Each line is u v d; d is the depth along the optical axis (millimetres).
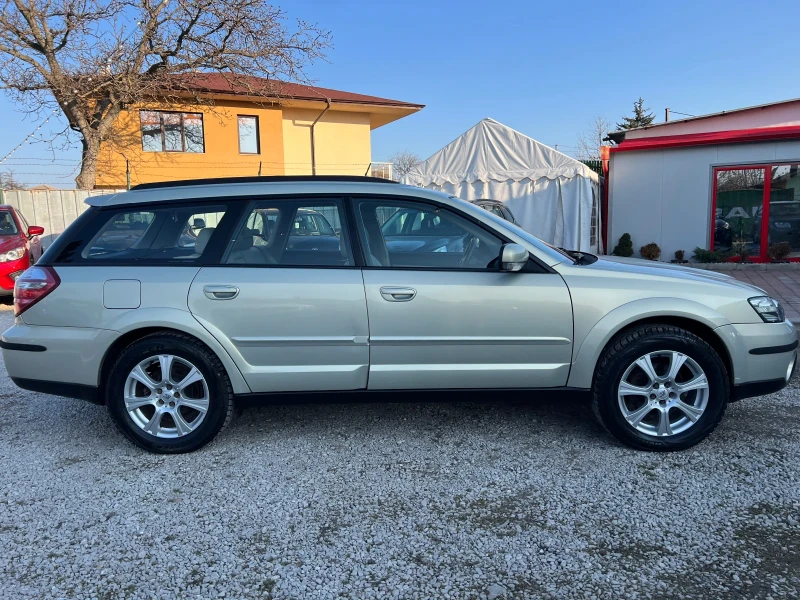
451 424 4176
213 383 3643
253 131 23844
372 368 3617
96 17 16844
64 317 3643
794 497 3066
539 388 3666
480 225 3701
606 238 14539
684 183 13508
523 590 2402
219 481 3387
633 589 2389
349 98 25609
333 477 3412
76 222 3824
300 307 3559
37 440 4047
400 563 2596
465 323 3555
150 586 2467
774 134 12430
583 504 3051
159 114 22031
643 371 3584
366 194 3748
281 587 2451
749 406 4430
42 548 2742
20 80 16625
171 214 3768
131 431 3697
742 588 2375
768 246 12914
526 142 14031
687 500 3062
